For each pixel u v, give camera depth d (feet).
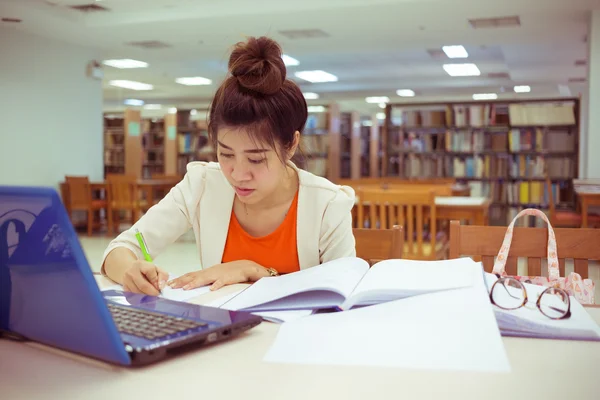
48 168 30.96
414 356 2.62
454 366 2.51
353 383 2.35
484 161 34.60
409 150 35.91
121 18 27.66
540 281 4.64
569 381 2.38
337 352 2.69
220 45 32.76
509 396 2.22
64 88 31.91
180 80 47.47
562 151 32.55
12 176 29.12
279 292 3.55
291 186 5.02
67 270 2.33
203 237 5.20
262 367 2.54
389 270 3.93
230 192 5.14
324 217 4.95
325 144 44.75
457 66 41.52
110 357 2.41
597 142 25.17
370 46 33.71
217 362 2.61
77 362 2.62
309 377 2.42
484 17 26.50
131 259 4.46
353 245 5.07
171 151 46.93
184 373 2.48
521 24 27.84
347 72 44.42
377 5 24.32
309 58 38.50
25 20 27.32
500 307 3.42
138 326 2.83
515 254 5.63
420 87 51.49
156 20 27.14
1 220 2.59
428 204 13.46
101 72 34.01
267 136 4.09
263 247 5.04
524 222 32.91
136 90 53.98
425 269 3.92
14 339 2.95
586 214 22.84
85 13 27.71
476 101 33.99
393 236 5.89
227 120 4.04
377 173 68.44
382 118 76.43
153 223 5.09
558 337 3.05
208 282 4.23
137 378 2.42
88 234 29.86
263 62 4.06
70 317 2.44
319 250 5.04
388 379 2.39
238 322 2.95
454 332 2.84
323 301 3.46
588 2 23.79
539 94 55.77
